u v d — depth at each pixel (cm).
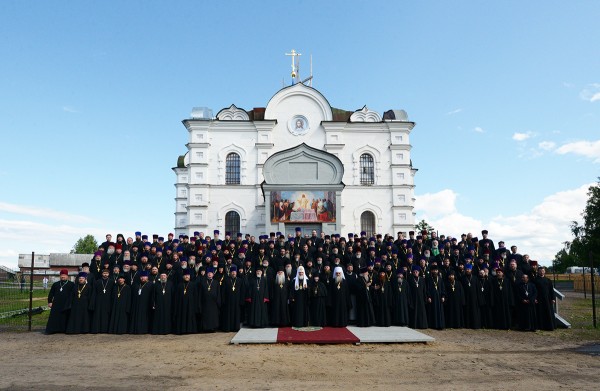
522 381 978
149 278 1708
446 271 1795
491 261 1889
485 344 1414
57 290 1653
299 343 1382
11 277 3052
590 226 5456
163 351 1297
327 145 3756
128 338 1527
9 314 2161
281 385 944
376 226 3684
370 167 3791
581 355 1260
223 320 1652
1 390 912
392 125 3778
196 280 1659
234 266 1694
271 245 1994
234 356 1220
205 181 3662
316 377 1007
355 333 1494
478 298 1731
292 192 3072
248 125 3756
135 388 925
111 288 1672
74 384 955
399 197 3716
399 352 1273
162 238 2258
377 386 936
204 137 3719
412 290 1702
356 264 1808
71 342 1456
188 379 992
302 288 1652
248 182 3694
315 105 3831
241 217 3641
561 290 4531
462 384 952
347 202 3706
